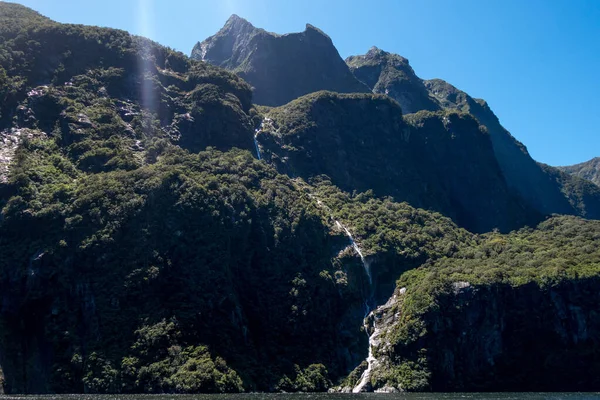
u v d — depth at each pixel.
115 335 131.62
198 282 147.00
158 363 126.88
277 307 160.50
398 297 176.25
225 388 127.75
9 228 143.50
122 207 151.00
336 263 181.12
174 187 161.75
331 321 166.12
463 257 197.00
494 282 163.00
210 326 141.25
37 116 183.38
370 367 157.50
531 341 158.00
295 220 182.00
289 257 173.25
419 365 150.38
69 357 128.00
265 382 140.12
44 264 138.50
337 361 158.12
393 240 196.00
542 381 152.38
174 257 149.25
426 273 178.88
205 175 179.62
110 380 123.38
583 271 163.62
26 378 127.38
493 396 127.31
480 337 157.12
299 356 152.62
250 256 167.75
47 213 146.38
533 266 176.62
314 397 117.56
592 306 158.75
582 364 153.25
